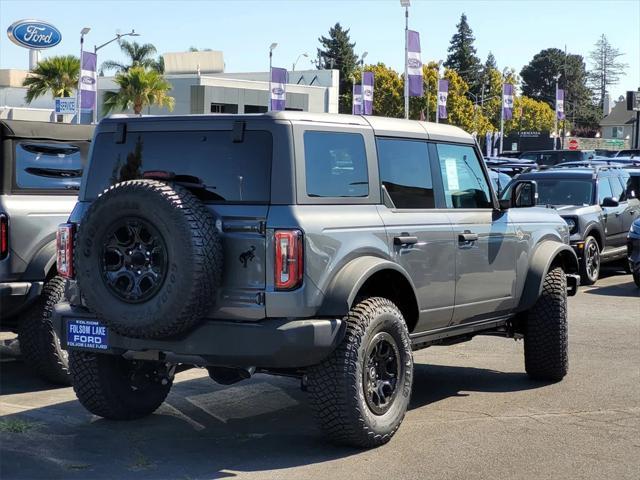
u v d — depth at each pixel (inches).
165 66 3102.9
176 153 239.6
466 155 296.4
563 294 325.7
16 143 309.9
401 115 3686.0
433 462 233.0
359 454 239.8
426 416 281.1
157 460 233.9
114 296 224.8
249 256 223.9
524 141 3412.9
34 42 2149.4
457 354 387.2
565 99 6628.9
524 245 315.9
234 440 253.3
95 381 261.0
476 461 234.1
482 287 293.9
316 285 225.8
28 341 312.0
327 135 238.8
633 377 338.6
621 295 585.0
